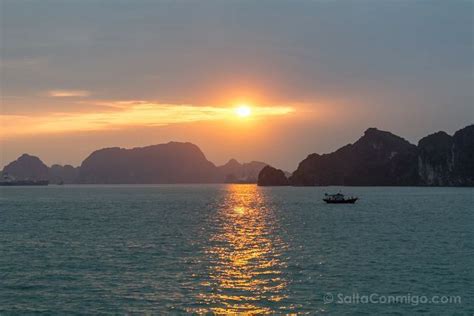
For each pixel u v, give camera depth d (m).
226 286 44.22
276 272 49.53
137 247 65.88
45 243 70.00
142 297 41.03
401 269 50.31
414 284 44.38
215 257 58.06
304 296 41.12
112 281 46.06
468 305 38.59
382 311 37.41
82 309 38.19
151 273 49.31
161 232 83.56
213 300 40.22
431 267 51.22
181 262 54.91
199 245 67.88
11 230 87.12
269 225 96.56
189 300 40.25
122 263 54.38
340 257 57.22
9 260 56.47
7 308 38.53
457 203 175.25
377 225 94.81
